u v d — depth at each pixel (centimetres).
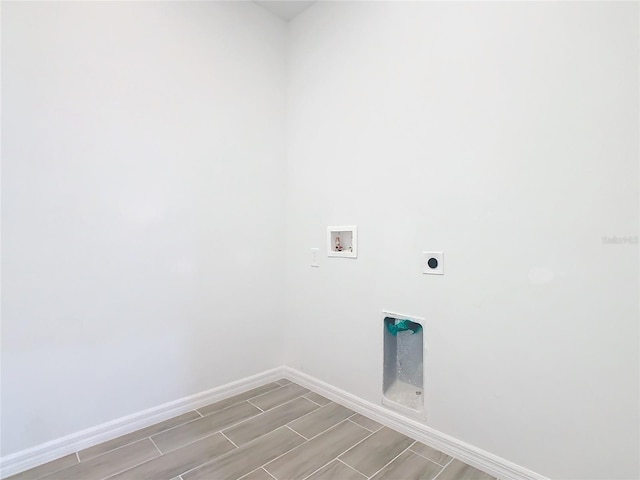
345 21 206
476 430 152
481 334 150
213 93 210
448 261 160
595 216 122
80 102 161
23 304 149
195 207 202
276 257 244
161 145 188
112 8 171
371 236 193
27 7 148
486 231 148
